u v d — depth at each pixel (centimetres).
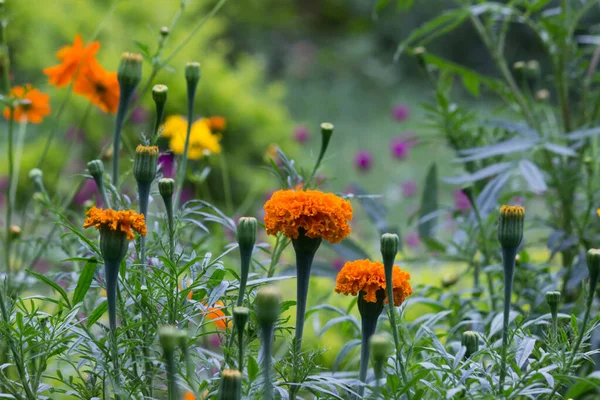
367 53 1065
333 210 151
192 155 204
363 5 1145
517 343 157
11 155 191
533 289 184
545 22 208
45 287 214
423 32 212
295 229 151
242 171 511
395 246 149
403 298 153
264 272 178
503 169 189
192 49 527
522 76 211
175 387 140
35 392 154
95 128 501
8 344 155
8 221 190
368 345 154
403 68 1061
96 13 545
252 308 154
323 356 245
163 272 153
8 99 188
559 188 199
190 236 180
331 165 754
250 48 1059
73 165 492
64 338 153
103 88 188
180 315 154
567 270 189
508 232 150
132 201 177
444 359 154
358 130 890
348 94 990
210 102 509
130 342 153
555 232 191
